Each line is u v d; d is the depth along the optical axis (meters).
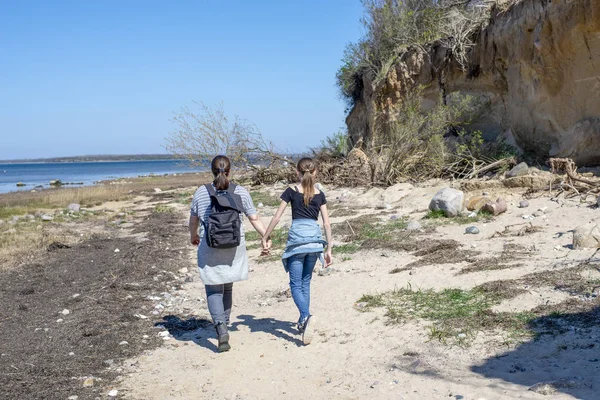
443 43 19.72
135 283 9.52
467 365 4.89
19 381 5.31
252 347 6.06
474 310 6.15
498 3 17.02
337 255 9.95
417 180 17.77
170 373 5.48
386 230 11.37
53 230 16.45
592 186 11.37
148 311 7.84
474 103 18.52
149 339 6.54
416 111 19.48
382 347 5.61
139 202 24.91
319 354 5.69
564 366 4.54
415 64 21.20
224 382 5.19
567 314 5.59
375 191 16.53
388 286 7.60
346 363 5.37
